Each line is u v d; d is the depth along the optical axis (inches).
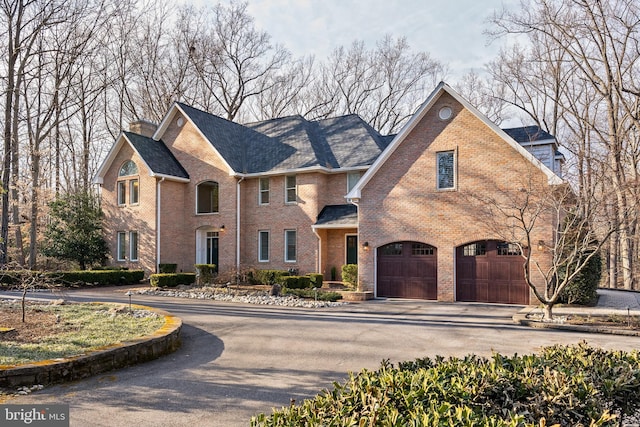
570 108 1255.5
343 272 892.6
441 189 735.7
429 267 748.0
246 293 780.0
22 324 400.8
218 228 1039.0
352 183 968.9
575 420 149.6
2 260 977.5
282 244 991.0
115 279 956.6
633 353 208.2
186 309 616.1
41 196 1172.5
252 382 290.2
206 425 217.3
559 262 546.9
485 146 705.6
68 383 282.5
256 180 1032.2
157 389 273.7
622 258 1099.3
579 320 520.4
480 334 453.1
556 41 1078.4
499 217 686.5
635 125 1051.9
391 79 1777.8
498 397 158.6
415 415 126.5
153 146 1089.4
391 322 522.0
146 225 1038.4
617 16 989.2
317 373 312.3
